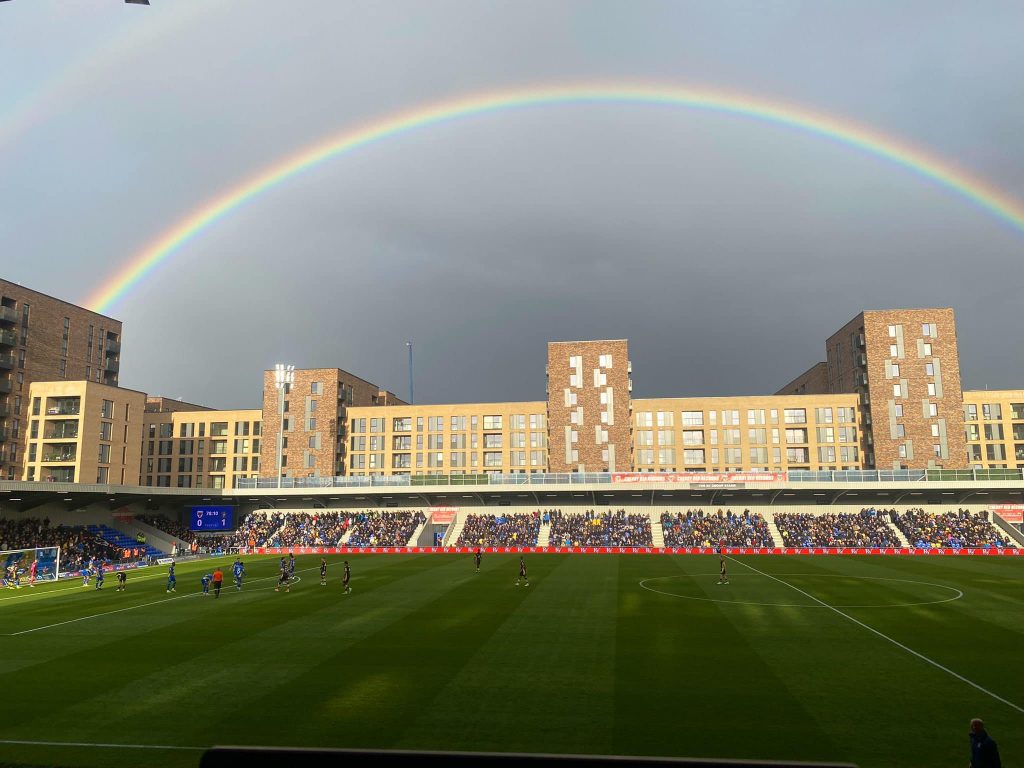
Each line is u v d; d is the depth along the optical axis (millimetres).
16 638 37188
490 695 25734
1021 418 129750
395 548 94875
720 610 43781
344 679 28141
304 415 131500
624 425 120562
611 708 24094
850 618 40844
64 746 21125
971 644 33844
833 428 122062
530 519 108500
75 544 83688
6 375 109562
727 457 123750
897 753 19922
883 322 120000
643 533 101188
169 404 159250
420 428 132375
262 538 104500
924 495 107375
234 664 30906
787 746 20469
